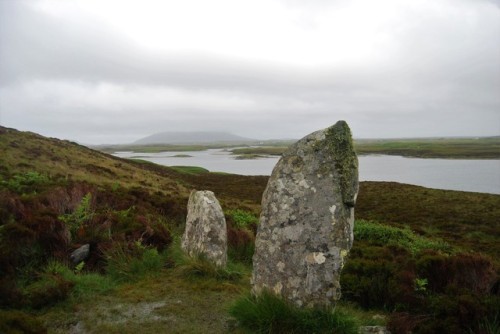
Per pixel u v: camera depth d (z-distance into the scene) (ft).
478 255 16.39
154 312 11.93
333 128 11.47
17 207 18.67
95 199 24.57
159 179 71.67
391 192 83.87
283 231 11.34
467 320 11.28
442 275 15.33
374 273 15.58
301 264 10.94
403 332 11.10
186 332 10.63
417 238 30.68
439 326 11.18
